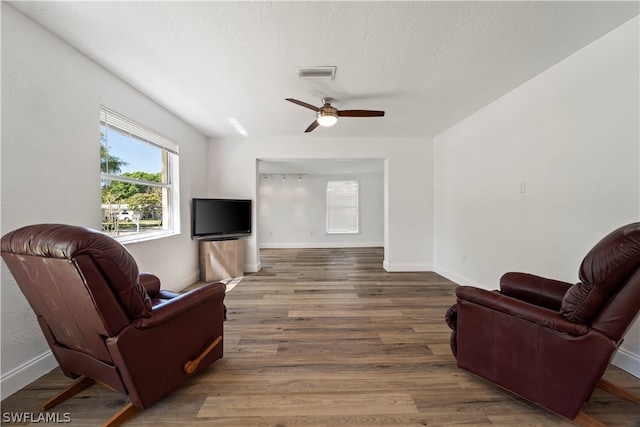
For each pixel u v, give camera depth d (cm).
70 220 192
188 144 370
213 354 173
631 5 154
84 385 155
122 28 172
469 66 221
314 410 141
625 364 171
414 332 232
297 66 218
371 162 570
